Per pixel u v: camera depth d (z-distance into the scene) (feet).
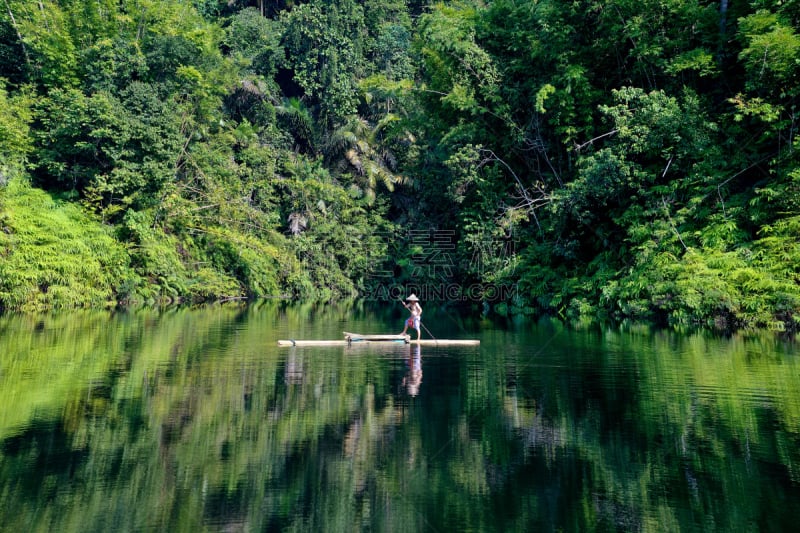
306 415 22.67
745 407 23.47
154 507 14.56
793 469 16.94
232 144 101.45
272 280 95.66
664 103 62.64
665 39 65.72
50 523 13.56
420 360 35.22
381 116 115.24
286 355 36.94
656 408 23.41
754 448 18.69
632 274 62.08
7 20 81.00
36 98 79.77
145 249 78.38
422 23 79.20
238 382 28.50
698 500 15.01
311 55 116.16
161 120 78.79
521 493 15.49
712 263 56.24
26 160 74.95
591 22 71.46
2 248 66.54
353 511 14.44
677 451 18.51
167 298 83.10
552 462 17.74
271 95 112.78
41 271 67.97
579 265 73.26
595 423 21.54
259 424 21.44
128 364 32.99
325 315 69.82
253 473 16.85
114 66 78.89
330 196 102.99
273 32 121.70
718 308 54.13
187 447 18.95
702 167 61.11
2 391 26.04
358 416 22.54
